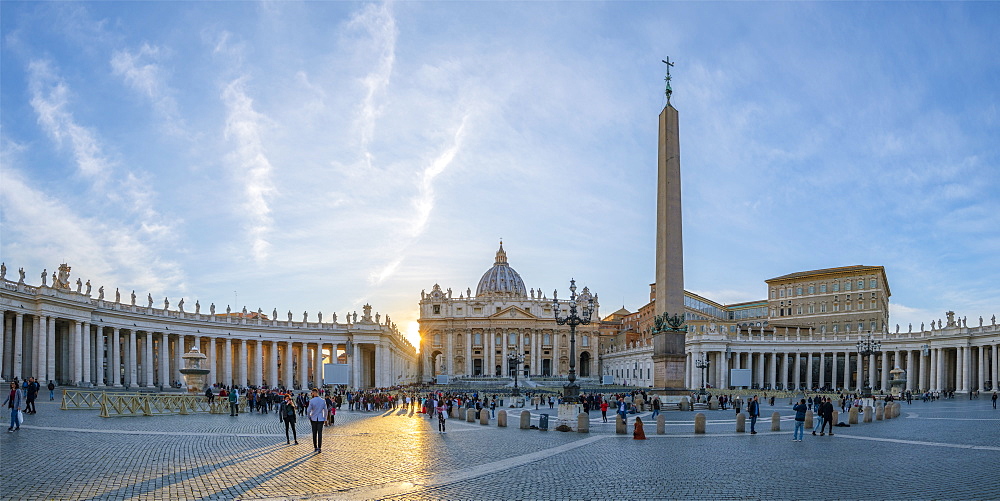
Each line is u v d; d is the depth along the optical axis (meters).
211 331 94.62
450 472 19.73
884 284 129.50
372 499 15.96
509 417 47.38
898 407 47.78
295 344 110.81
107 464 20.23
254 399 50.50
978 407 58.78
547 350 191.62
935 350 97.31
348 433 32.34
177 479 18.02
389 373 121.81
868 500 16.03
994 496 16.47
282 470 19.72
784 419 43.97
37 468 19.22
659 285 52.97
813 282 133.62
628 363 154.12
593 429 35.12
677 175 52.03
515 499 16.06
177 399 44.94
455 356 193.25
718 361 116.31
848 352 110.12
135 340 82.12
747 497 16.34
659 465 21.27
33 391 36.34
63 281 69.25
